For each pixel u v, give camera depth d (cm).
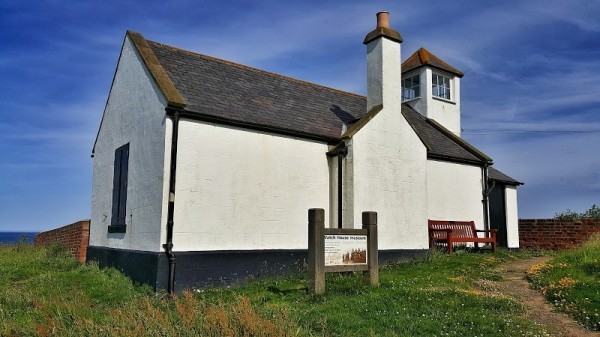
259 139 1221
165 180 1061
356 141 1323
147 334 613
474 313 778
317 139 1330
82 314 725
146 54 1262
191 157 1100
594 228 1736
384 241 1356
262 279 1167
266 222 1204
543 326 749
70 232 1705
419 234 1447
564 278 1027
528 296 971
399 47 1489
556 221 1850
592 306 828
